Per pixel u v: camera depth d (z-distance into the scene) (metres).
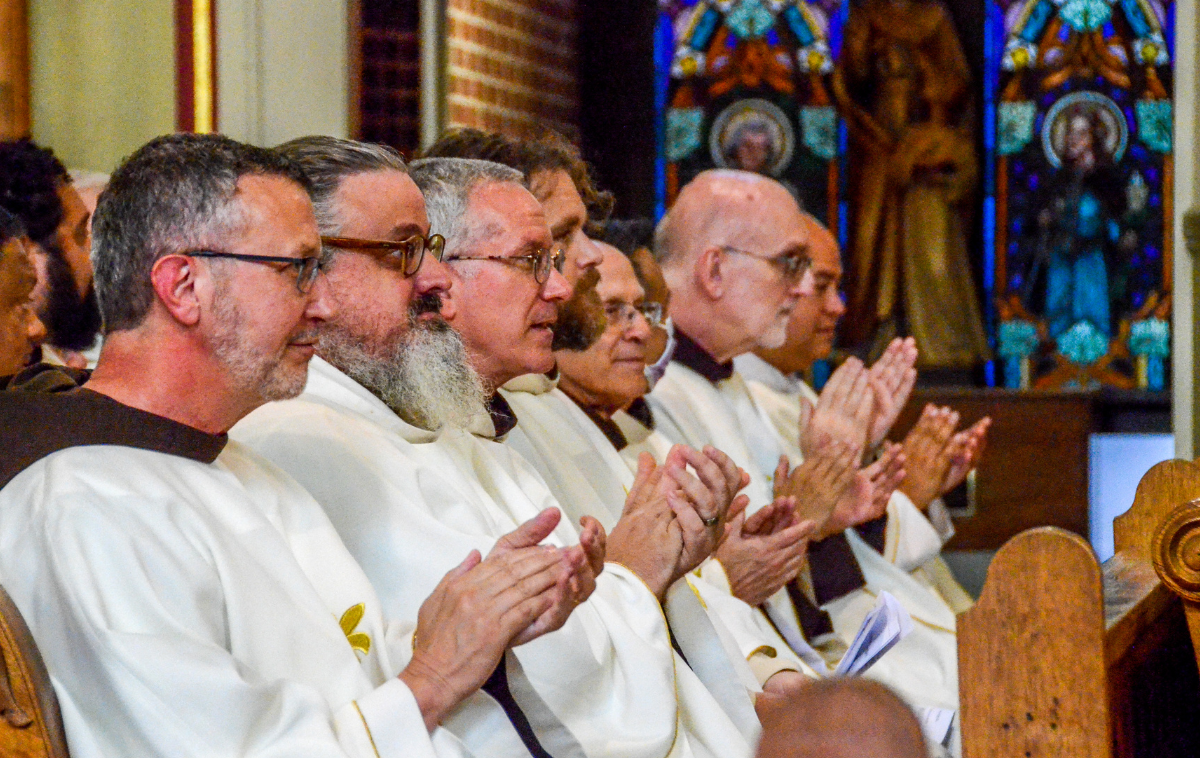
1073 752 2.18
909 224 11.12
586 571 2.65
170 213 2.40
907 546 5.54
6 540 2.30
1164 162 11.23
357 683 2.44
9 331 3.11
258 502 2.62
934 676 5.01
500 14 8.59
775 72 11.24
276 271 2.44
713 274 5.37
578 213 4.03
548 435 4.00
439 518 3.06
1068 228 11.26
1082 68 11.32
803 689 1.64
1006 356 11.21
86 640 2.17
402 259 3.12
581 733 2.94
